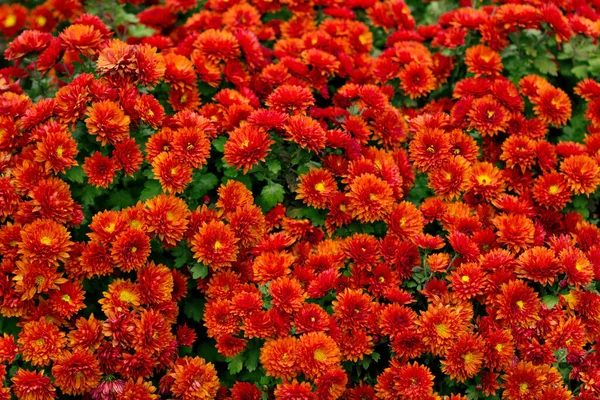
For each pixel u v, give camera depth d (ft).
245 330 3.91
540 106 4.54
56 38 4.40
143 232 3.92
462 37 4.75
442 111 4.76
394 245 4.10
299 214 4.25
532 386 3.89
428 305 3.96
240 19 4.81
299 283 4.02
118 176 4.11
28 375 3.77
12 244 3.92
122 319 3.85
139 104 4.10
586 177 4.31
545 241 4.28
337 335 3.90
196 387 3.87
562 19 4.66
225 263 4.00
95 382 3.84
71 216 4.00
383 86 4.65
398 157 4.37
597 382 3.89
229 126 4.28
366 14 5.13
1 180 3.96
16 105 4.16
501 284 4.01
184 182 4.06
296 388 3.78
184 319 4.24
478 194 4.33
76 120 4.12
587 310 4.02
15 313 3.89
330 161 4.24
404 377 3.86
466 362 3.88
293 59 4.57
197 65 4.41
